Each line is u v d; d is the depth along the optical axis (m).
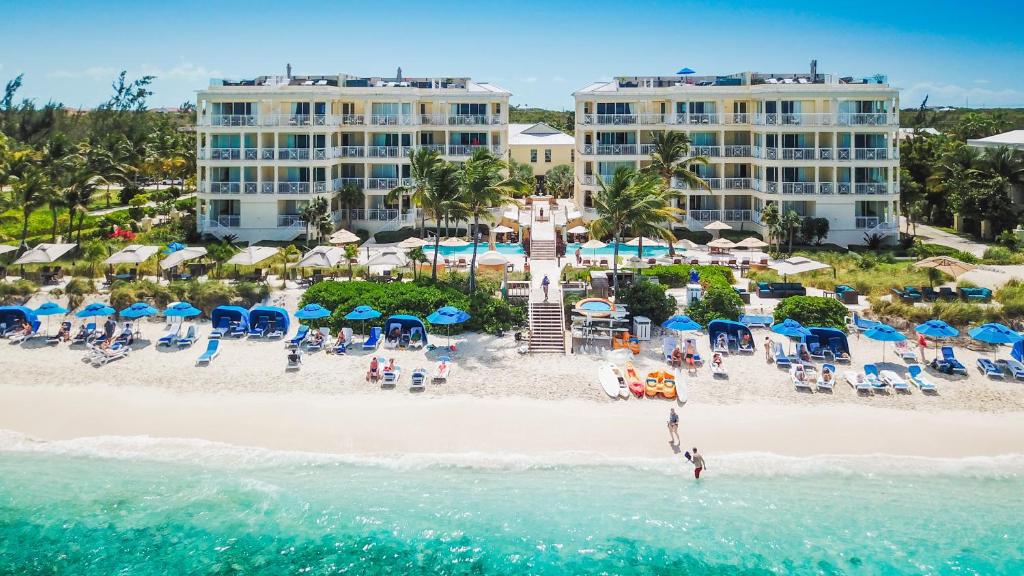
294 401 33.22
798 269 46.19
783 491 26.86
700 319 42.03
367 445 29.69
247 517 25.70
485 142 72.25
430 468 28.23
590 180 71.56
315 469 28.22
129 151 98.88
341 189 67.88
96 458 28.88
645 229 43.16
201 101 66.88
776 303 46.03
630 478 27.62
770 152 66.19
